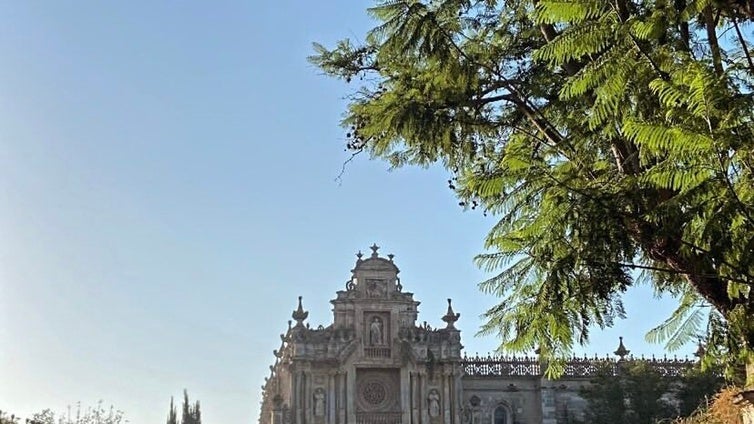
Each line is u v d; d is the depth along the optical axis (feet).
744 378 63.98
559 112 72.84
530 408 358.02
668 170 45.01
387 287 350.23
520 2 72.38
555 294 52.60
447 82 74.43
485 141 80.79
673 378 320.50
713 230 45.01
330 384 337.93
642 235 50.88
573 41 49.49
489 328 59.62
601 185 53.06
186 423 564.71
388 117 74.49
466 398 355.36
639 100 48.67
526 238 54.65
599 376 325.42
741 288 53.16
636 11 50.06
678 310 62.49
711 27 52.16
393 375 344.08
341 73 81.87
